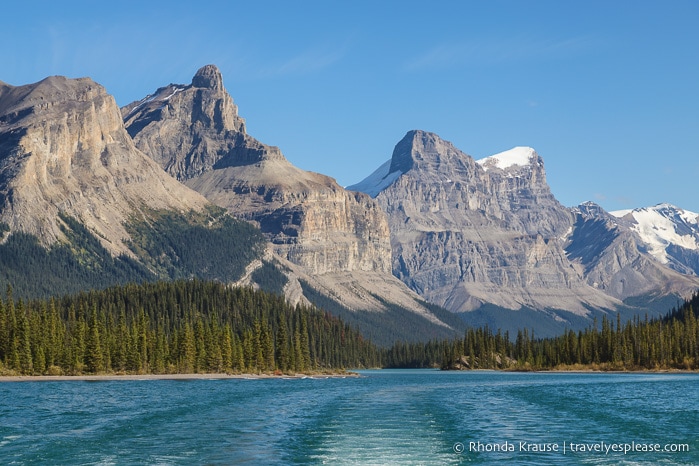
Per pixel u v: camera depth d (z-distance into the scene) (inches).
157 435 4030.5
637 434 4249.5
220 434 4067.4
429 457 3462.1
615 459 3476.9
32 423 4537.4
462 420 4803.2
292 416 4911.4
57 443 3786.9
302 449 3627.0
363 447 3686.0
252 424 4478.3
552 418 4995.1
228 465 3267.7
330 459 3398.1
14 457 3452.3
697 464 3376.0
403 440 3895.2
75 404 5753.0
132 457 3437.5
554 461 3420.3
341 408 5497.1
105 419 4729.3
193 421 4618.6
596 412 5398.6
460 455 3516.2
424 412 5260.8
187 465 3272.6
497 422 4726.9
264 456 3452.3
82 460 3380.9
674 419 4985.2
